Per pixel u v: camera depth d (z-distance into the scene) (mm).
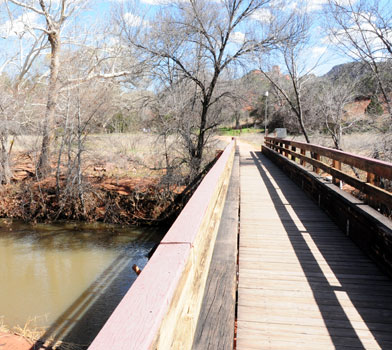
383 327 2797
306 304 3172
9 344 6754
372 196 4617
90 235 14406
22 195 16766
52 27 21391
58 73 20859
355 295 3340
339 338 2652
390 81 12258
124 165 18797
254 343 2592
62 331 7484
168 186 16094
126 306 952
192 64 17891
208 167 16000
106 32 23594
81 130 17781
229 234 3830
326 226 5664
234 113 19766
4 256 12180
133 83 20281
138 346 767
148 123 19359
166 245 1485
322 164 7301
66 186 16234
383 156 11727
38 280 10188
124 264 11445
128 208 15922
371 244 4219
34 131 20438
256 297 3307
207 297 2420
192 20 16734
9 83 24562
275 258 4297
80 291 9484
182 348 1400
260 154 22922
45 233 14695
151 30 16891
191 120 18141
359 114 15562
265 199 7836
